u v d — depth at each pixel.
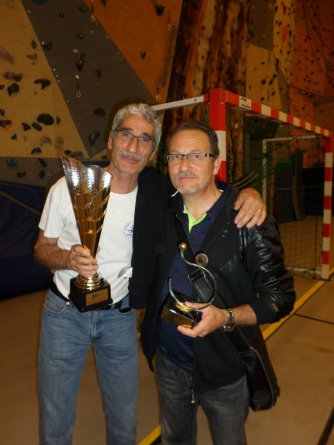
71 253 1.22
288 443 2.00
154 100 5.34
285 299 1.19
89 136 4.75
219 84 6.20
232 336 1.24
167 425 1.42
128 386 1.49
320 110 10.85
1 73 3.96
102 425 2.17
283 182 8.92
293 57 9.44
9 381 2.59
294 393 2.45
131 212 1.42
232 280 1.21
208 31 5.79
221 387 1.28
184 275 1.26
